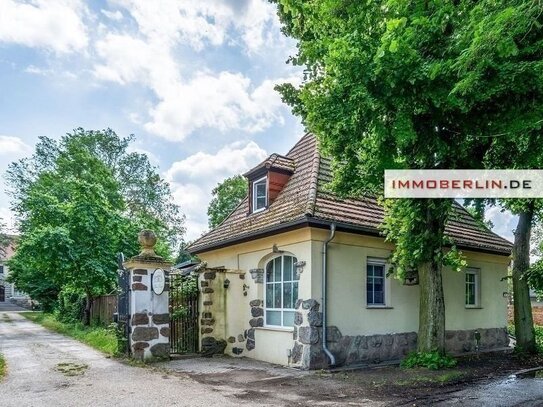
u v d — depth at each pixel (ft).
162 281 36.73
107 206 69.46
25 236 78.13
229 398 22.98
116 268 65.67
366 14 19.74
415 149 23.81
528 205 41.93
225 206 111.34
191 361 36.27
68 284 69.51
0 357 35.40
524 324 41.86
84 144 120.37
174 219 141.18
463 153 25.48
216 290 40.65
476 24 15.16
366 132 22.67
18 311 146.10
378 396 23.73
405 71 17.88
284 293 37.06
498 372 31.94
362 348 35.22
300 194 37.24
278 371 31.55
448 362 32.68
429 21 17.57
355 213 36.06
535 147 22.31
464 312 44.83
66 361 34.73
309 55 23.62
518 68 16.80
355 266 36.19
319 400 22.74
